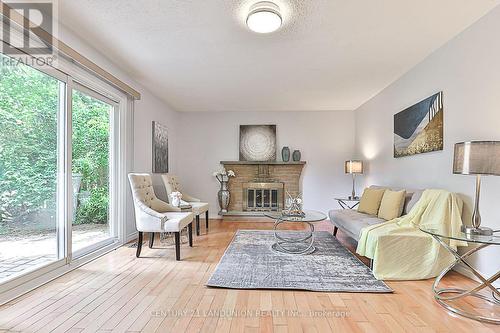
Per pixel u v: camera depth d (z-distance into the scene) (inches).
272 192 245.4
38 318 76.4
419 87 140.7
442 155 123.0
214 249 145.1
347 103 221.5
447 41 118.3
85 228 127.4
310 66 145.5
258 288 96.6
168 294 91.8
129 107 159.9
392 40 116.8
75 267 115.0
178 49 125.0
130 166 161.3
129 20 100.6
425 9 94.3
